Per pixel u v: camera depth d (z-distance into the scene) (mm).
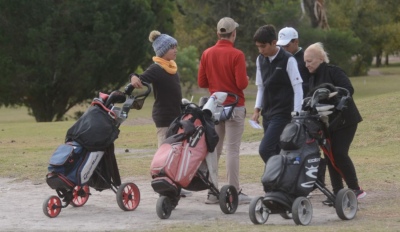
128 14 110812
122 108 24734
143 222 22734
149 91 25281
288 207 20984
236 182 26062
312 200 26391
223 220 22844
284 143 21234
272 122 24562
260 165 34938
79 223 22828
